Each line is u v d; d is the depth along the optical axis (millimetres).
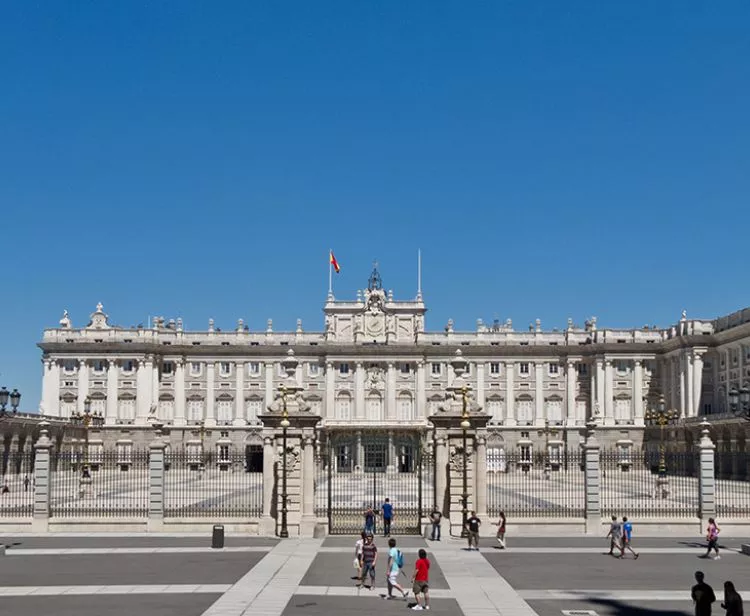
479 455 52719
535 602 34000
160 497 53938
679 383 154500
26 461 127625
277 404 53688
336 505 70250
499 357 165125
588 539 51281
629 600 34375
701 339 150375
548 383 165000
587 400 164500
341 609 32469
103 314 165500
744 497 75875
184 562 42750
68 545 48438
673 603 33844
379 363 164750
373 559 36844
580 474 120438
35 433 133875
